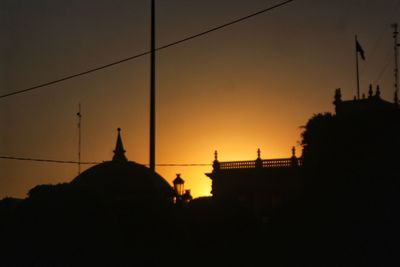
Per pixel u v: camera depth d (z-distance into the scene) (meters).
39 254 28.36
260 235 38.78
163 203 33.09
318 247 33.53
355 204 33.88
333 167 36.78
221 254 37.59
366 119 37.94
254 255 36.97
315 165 38.78
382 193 33.34
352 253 31.34
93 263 28.34
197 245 38.56
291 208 38.69
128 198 32.22
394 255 29.92
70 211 29.30
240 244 38.28
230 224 42.44
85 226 28.97
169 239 31.95
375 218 32.50
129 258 29.36
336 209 34.56
